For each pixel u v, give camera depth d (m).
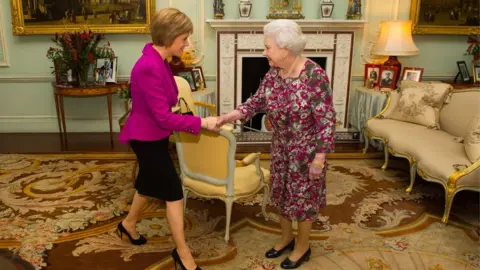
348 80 5.27
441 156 3.21
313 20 4.90
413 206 3.33
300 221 2.31
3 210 3.17
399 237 2.83
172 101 2.19
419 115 4.06
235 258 2.55
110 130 5.04
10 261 1.54
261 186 2.84
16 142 5.04
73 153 4.57
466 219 3.11
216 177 2.63
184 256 2.28
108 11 5.04
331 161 4.43
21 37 5.19
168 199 2.20
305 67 2.07
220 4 4.97
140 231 2.87
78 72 4.91
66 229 2.88
